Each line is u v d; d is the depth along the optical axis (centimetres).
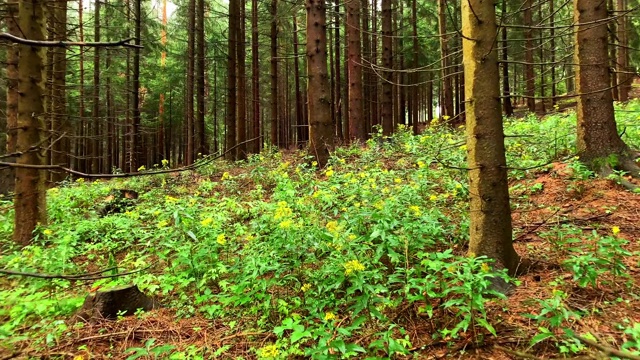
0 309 359
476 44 346
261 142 2975
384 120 1294
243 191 789
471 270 319
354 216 445
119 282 420
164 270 445
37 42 133
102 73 1653
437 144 826
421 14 1912
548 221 468
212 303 389
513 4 1600
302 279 389
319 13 876
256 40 1830
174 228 509
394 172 675
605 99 566
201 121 1900
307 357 294
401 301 325
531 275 360
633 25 1644
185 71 2544
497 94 347
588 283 334
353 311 328
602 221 451
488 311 312
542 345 269
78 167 2319
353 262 314
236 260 426
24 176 552
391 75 1291
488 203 352
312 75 880
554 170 594
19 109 547
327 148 878
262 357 278
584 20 567
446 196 538
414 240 390
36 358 303
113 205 750
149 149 3184
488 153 350
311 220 467
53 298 397
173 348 312
